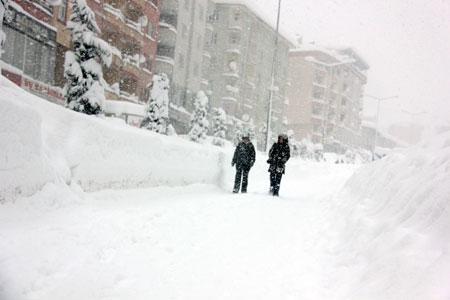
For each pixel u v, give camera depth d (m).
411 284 2.67
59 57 26.75
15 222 4.82
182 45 49.34
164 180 9.82
